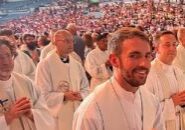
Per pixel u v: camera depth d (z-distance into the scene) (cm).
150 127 223
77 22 1223
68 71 477
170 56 379
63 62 475
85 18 1209
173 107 370
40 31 1298
